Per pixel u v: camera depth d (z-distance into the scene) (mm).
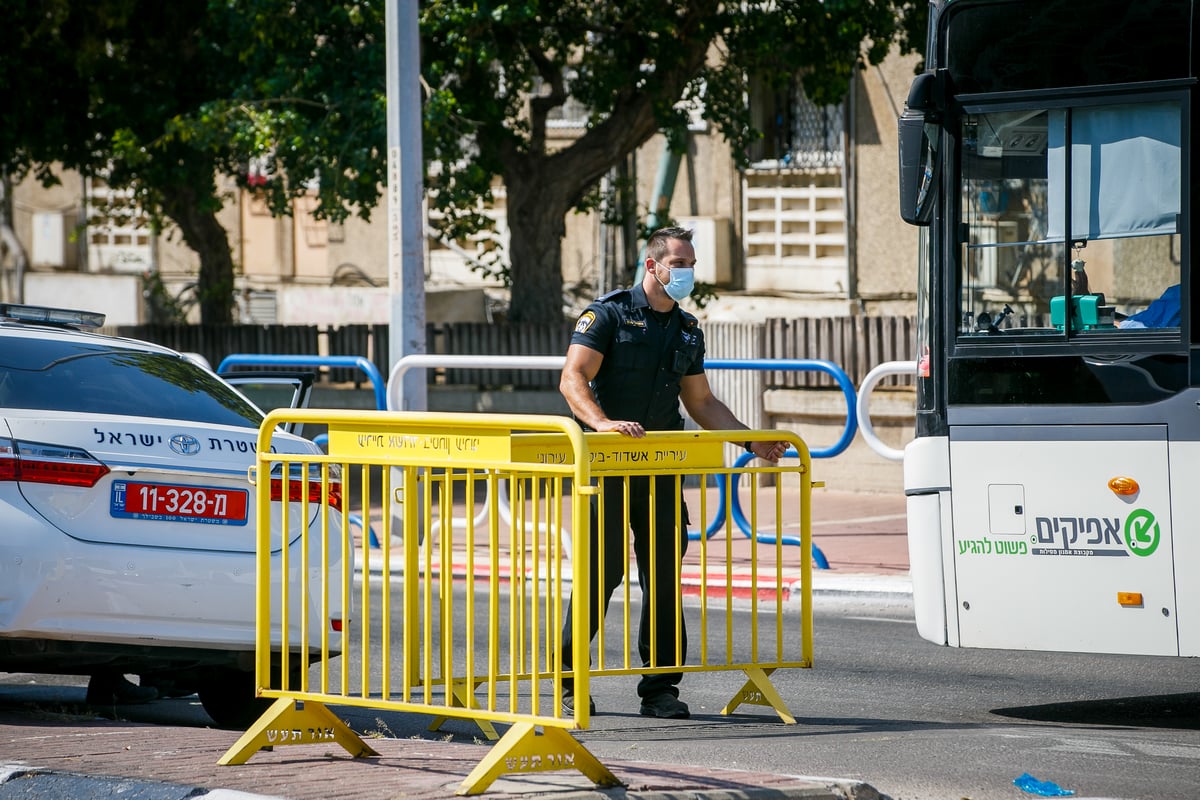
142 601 9906
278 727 8789
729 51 30125
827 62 28641
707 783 7973
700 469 10727
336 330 33344
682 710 11273
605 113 32906
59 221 51188
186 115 29578
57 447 9812
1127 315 10719
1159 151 10656
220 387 11812
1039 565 10875
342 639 10656
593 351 10773
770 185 39406
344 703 8641
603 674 10445
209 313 37438
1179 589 10484
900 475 25875
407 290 20828
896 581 17422
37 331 11250
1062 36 10922
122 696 12500
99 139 34250
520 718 7855
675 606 10891
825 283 38750
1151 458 10562
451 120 27047
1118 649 10664
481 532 21953
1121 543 10633
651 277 10961
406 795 7609
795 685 12805
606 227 40781
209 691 11352
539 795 7543
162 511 10109
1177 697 12156
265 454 9164
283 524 9055
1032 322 10953
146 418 10367
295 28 26609
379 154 26672
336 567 10656
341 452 8914
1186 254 10531
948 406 11156
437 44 26938
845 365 26406
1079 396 10789
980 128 11102
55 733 9688
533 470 8023
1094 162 10820
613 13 29109
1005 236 11039
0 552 9523
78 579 9695
